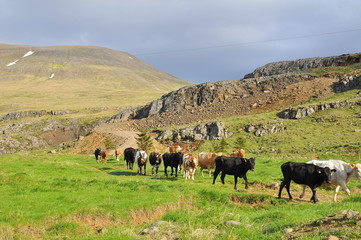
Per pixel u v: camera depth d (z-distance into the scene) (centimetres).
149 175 2677
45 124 13438
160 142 7281
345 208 1264
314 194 1688
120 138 7500
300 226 1041
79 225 1236
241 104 9462
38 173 2392
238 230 1069
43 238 1121
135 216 1398
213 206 1590
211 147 6278
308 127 6350
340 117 6469
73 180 2095
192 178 2423
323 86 8881
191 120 9169
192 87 11019
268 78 10388
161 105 10988
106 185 1966
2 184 1950
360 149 4041
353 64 9975
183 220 1239
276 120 7131
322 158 3609
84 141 7938
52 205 1427
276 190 2091
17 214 1272
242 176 2008
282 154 4728
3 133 12669
